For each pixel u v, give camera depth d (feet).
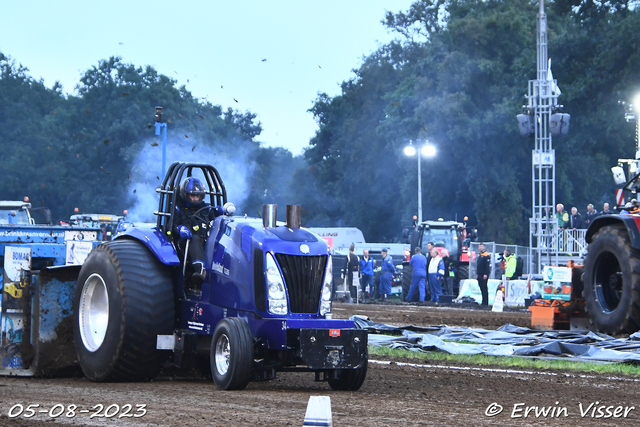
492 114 245.65
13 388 35.65
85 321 40.68
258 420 26.71
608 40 221.25
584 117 228.02
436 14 358.84
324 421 17.95
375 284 172.76
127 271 39.42
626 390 37.47
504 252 151.94
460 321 84.84
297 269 36.86
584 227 121.70
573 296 73.82
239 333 35.22
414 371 44.29
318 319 36.60
